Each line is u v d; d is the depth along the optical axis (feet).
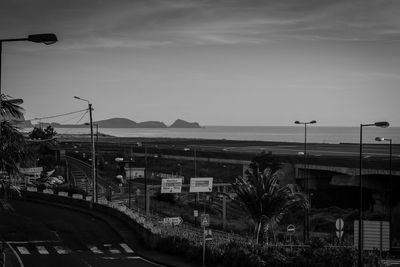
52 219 175.94
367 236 113.70
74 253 125.18
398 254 150.41
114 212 180.75
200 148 609.01
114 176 426.51
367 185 311.47
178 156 508.53
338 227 120.88
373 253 111.96
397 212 273.75
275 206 139.85
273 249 111.14
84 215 186.91
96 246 134.00
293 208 268.62
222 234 190.08
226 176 405.80
